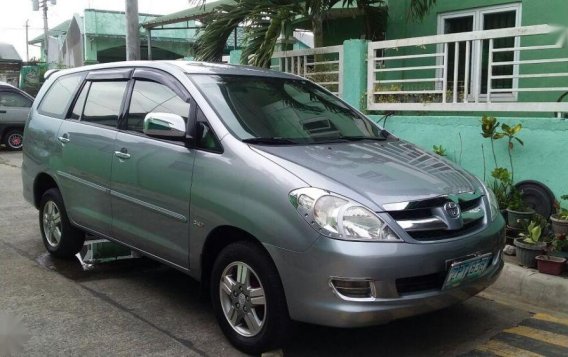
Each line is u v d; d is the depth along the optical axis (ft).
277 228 10.90
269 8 25.96
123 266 17.98
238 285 11.97
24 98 52.08
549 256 15.94
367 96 24.34
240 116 13.29
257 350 11.70
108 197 15.34
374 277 10.27
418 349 12.54
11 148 51.62
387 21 30.32
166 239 13.56
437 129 21.91
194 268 12.94
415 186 11.48
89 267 17.80
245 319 11.85
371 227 10.48
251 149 12.03
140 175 14.08
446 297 11.14
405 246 10.53
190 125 13.19
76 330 13.08
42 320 13.60
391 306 10.44
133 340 12.63
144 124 13.56
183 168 12.94
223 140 12.45
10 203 27.66
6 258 18.57
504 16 26.32
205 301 15.08
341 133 14.62
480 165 20.79
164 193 13.37
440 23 28.43
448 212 11.32
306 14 26.48
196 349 12.25
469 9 27.20
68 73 18.84
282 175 11.19
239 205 11.58
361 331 13.38
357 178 11.32
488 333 13.46
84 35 70.23
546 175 19.10
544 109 19.35
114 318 13.82
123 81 15.98
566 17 22.12
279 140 12.94
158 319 13.83
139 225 14.37
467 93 21.54
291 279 10.79
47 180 18.71
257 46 25.55
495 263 12.48
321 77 26.27
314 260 10.46
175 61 15.40
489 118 19.62
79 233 17.83
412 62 29.12
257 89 14.75
